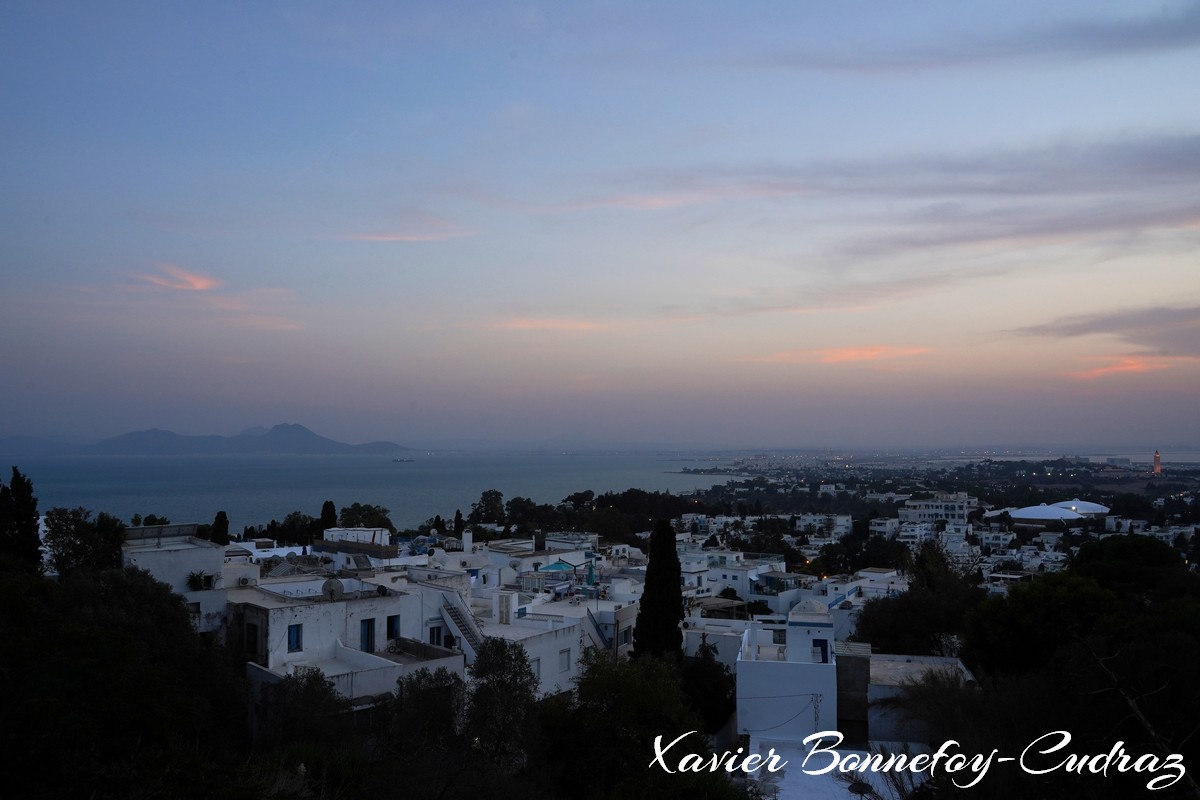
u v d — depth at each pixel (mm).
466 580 43656
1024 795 20531
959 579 53906
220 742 23266
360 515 101125
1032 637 34406
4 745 14625
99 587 26312
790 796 23094
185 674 24844
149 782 15062
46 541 31391
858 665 29797
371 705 26641
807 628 32188
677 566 42594
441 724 25344
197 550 31922
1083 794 20047
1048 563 118938
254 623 30562
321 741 23516
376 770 21219
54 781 14555
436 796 20578
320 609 31484
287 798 17891
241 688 26344
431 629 35719
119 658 18266
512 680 27641
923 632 47062
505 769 24891
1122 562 44500
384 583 39250
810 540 154125
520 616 42438
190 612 28844
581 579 58906
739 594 75750
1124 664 24234
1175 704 22766
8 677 16594
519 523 145625
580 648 39250
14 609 19891
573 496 192750
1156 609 33531
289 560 47750
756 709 29031
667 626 41594
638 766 25984
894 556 114000
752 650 33562
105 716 16484
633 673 29016
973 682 28891
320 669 28109
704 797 21688
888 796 22609
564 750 27141
